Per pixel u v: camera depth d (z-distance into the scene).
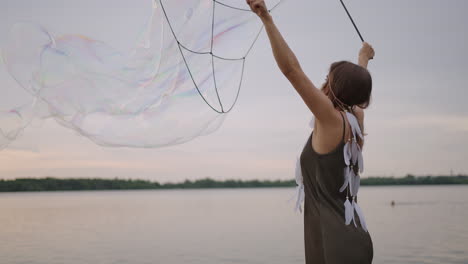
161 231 13.55
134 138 2.57
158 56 2.62
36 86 2.59
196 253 9.39
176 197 49.22
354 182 1.88
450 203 27.91
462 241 10.65
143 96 2.59
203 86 2.57
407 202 29.78
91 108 2.59
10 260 8.86
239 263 8.27
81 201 38.81
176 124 2.57
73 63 2.60
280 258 8.73
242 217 18.69
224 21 2.60
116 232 13.41
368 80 1.89
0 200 42.69
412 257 8.63
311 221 1.96
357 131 1.84
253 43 2.60
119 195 59.34
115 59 2.62
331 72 1.93
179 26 2.61
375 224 14.90
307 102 1.76
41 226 15.65
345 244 1.80
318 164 1.86
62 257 9.13
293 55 1.71
